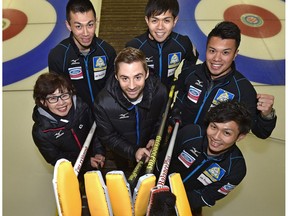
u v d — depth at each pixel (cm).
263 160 270
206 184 172
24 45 367
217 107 143
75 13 189
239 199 247
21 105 311
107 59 222
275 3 428
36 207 244
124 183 117
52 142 182
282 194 250
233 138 141
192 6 416
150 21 199
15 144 282
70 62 214
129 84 152
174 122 197
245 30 388
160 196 107
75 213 120
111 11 404
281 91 325
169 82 242
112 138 189
